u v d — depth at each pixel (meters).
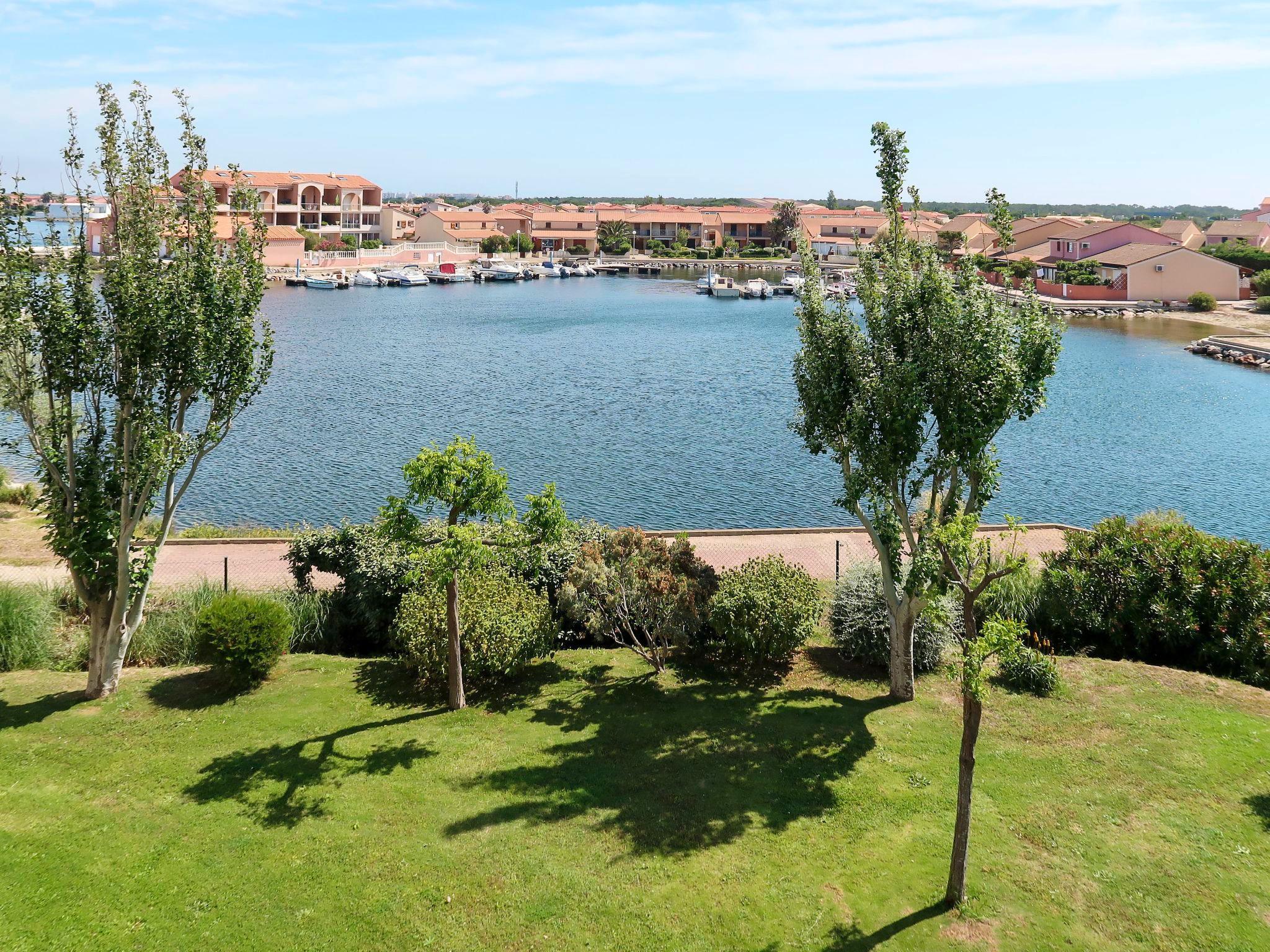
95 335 14.21
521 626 15.61
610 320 97.56
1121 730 13.73
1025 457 42.22
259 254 15.33
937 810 11.87
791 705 14.95
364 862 10.71
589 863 10.77
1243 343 71.12
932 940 9.59
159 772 12.49
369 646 18.42
